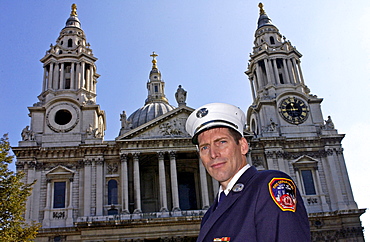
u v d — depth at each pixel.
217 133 5.62
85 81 71.00
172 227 55.28
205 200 58.50
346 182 63.78
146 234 54.62
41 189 58.75
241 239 4.27
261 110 70.12
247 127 78.00
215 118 5.70
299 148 66.06
